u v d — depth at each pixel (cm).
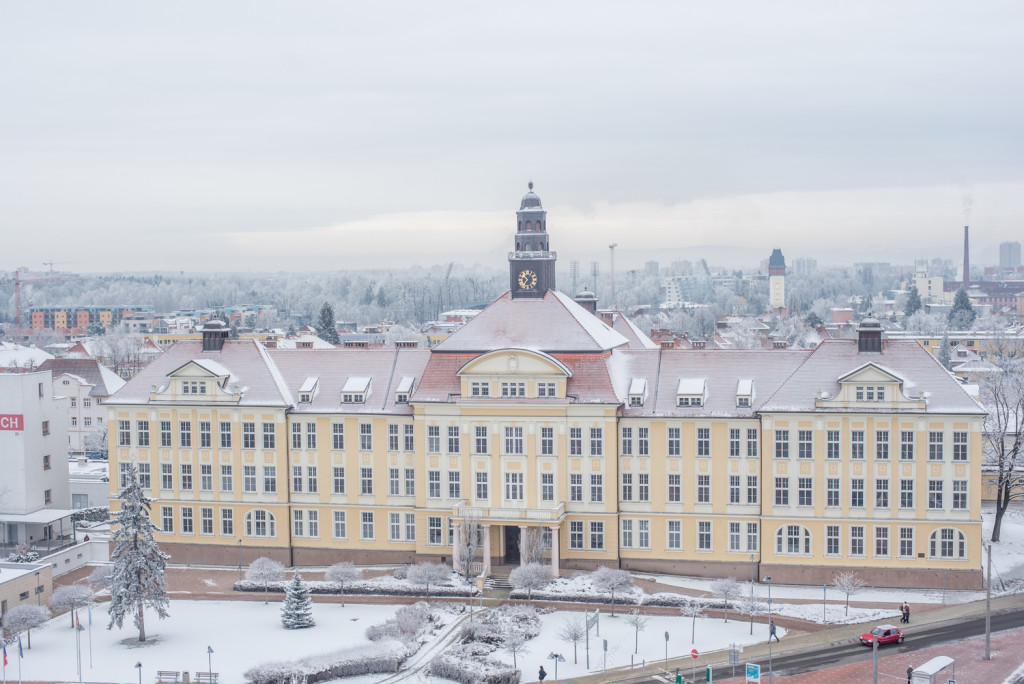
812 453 11750
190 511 13375
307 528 13138
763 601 11250
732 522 12044
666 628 10594
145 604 10844
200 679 9500
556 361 12188
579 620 10844
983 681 8756
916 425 11475
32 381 14125
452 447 12569
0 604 11081
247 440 13162
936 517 11481
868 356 11962
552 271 13338
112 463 13500
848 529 11706
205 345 13725
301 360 13612
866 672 9094
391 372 13250
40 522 13500
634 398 12319
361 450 12950
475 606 11388
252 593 12088
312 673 9344
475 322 12962
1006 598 11081
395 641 10125
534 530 12138
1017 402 14988
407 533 12888
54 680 9581
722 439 12038
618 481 12281
